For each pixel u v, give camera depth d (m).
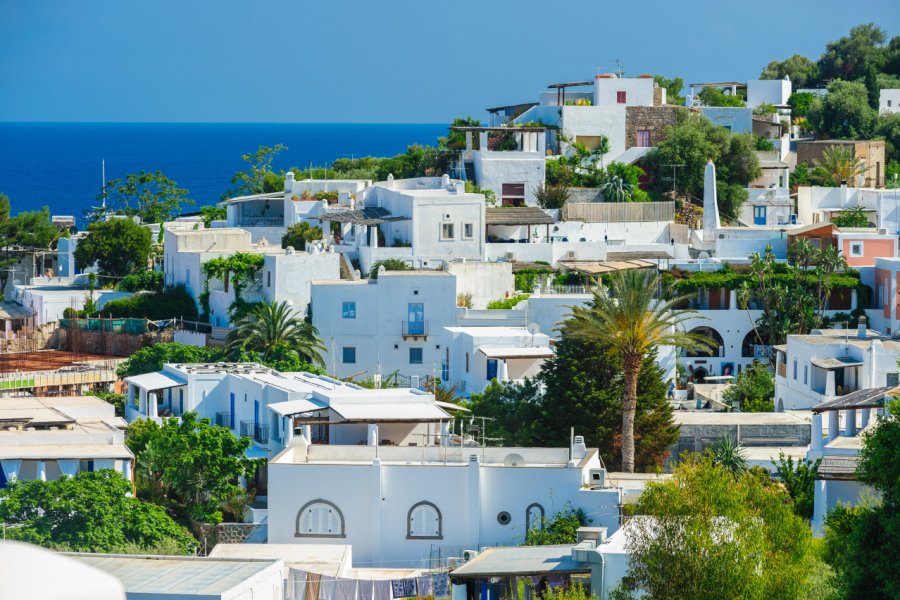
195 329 140.25
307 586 56.56
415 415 80.75
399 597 56.59
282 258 133.00
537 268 144.00
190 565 50.19
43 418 83.44
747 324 138.12
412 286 125.88
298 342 120.56
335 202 170.12
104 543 63.03
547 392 92.62
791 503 60.31
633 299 89.44
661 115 185.88
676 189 180.25
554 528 66.94
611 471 91.56
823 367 105.94
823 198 177.50
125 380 105.31
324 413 83.50
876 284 141.38
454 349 114.50
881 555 44.50
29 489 64.75
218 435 78.94
